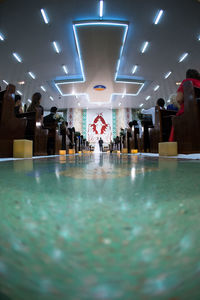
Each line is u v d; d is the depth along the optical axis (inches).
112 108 947.3
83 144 618.8
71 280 7.1
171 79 544.7
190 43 370.3
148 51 398.9
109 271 7.6
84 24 312.2
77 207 16.9
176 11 293.6
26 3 276.8
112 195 21.4
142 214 14.9
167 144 142.3
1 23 311.3
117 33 332.5
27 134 177.3
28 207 16.9
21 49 384.2
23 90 617.9
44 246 9.8
